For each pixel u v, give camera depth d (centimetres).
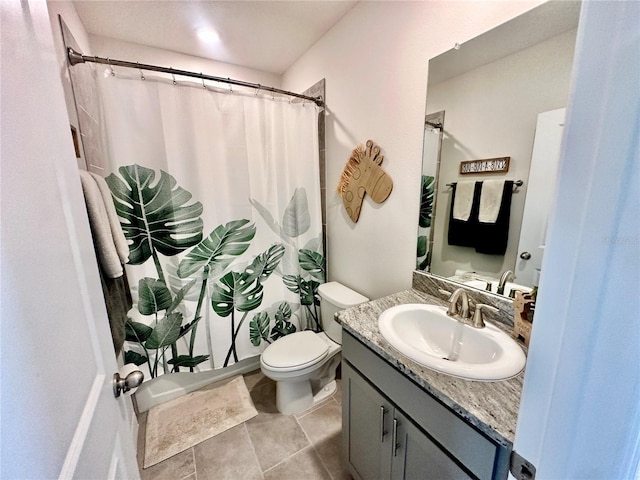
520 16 90
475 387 70
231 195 170
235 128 166
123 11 147
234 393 184
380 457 99
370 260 168
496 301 104
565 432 33
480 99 105
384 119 144
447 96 115
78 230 59
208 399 179
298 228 196
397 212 145
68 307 49
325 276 210
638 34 24
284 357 156
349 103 165
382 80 141
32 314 38
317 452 141
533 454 39
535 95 91
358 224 173
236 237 175
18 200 38
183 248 159
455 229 119
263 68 223
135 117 140
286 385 163
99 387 58
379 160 150
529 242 97
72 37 131
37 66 48
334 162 186
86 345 55
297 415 165
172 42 181
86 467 47
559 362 33
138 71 139
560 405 34
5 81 37
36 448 35
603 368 29
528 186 96
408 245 142
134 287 149
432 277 129
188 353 171
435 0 113
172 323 163
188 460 138
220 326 178
